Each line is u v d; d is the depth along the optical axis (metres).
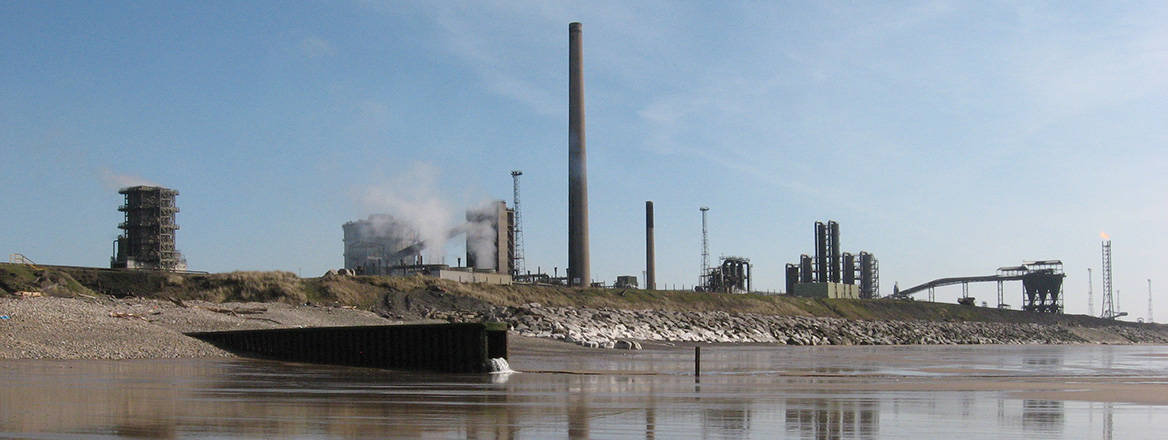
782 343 132.25
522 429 25.38
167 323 72.56
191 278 107.94
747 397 35.72
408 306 114.94
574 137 163.75
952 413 30.06
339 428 25.22
